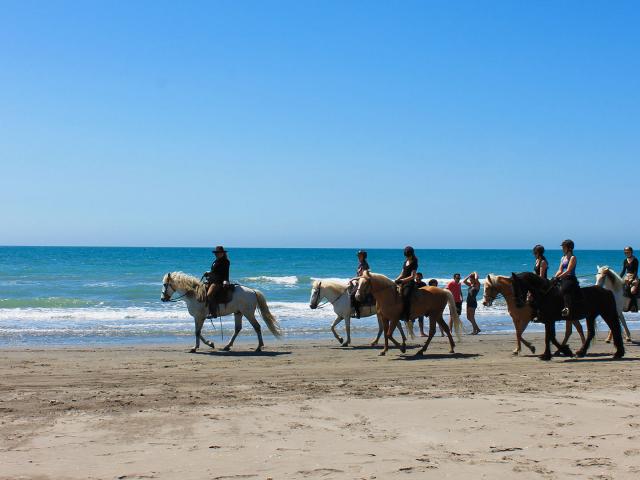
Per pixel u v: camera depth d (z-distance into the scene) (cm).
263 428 839
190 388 1138
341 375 1289
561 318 1464
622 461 701
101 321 2539
